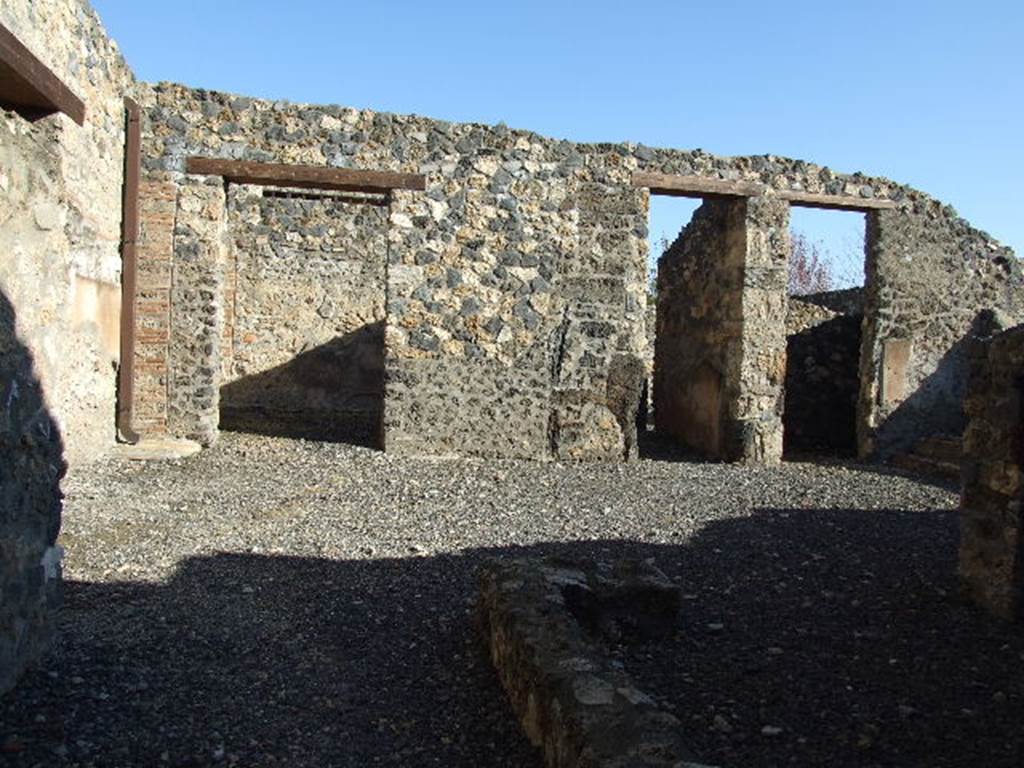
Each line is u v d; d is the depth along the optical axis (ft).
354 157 30.01
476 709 10.79
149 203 28.99
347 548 17.98
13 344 10.12
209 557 16.74
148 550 16.88
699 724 10.35
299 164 29.66
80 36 23.63
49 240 11.13
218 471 25.71
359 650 12.62
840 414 40.29
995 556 14.61
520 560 13.83
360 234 46.29
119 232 28.12
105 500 20.85
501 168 30.91
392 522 20.52
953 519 22.53
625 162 31.68
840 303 45.93
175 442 28.68
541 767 9.25
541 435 31.19
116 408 28.19
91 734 9.64
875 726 10.30
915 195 35.14
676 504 23.73
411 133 30.40
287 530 19.26
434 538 19.11
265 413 44.55
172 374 29.32
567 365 31.32
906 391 35.29
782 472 30.71
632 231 31.68
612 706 8.48
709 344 35.68
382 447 30.78
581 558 14.38
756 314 32.96
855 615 14.47
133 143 28.32
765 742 9.91
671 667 12.16
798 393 40.04
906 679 11.78
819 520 21.88
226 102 29.32
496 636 11.86
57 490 11.64
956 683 11.65
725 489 26.45
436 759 9.61
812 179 33.65
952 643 13.17
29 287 10.57
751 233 32.86
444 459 29.96
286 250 45.65
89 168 24.81
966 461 15.61
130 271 28.40
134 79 28.91
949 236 35.58
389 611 14.24
